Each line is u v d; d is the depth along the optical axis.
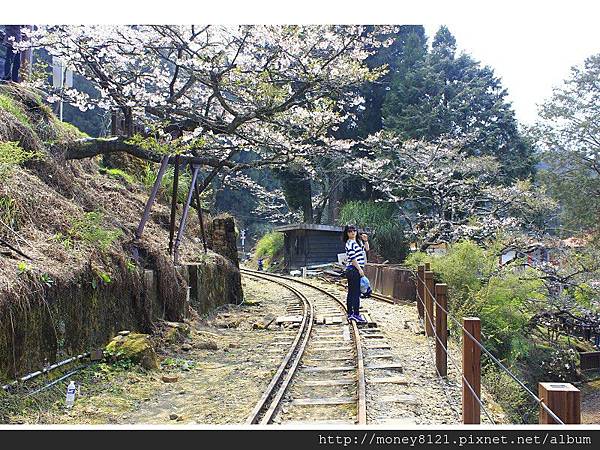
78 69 13.19
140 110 13.82
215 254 16.69
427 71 36.56
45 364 7.30
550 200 27.52
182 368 8.94
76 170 13.20
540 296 18.11
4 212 8.45
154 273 11.19
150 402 7.23
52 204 10.02
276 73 13.73
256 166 16.86
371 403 7.04
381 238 34.34
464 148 33.03
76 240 9.37
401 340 11.25
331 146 18.75
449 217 29.97
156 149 11.69
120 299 9.59
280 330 12.87
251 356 10.01
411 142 28.77
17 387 6.56
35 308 7.11
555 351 18.80
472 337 5.82
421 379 8.34
